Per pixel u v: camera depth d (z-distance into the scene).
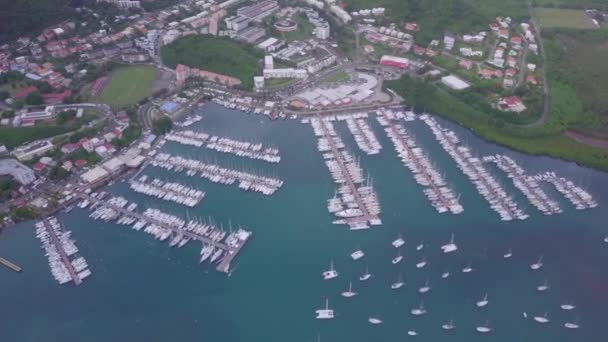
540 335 199.25
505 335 199.38
